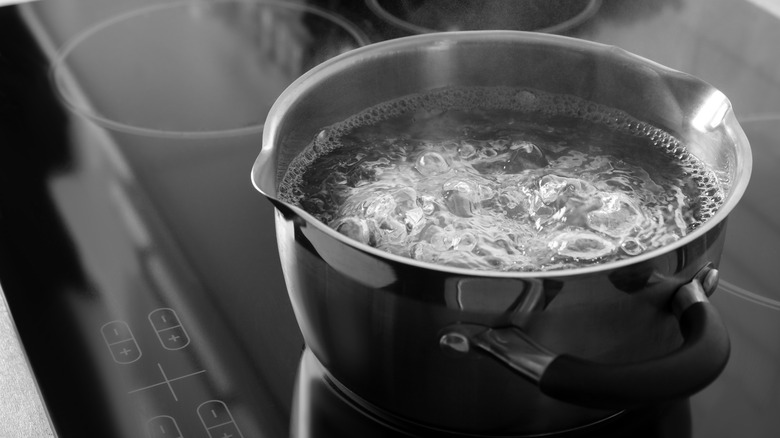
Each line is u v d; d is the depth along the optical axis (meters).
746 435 0.52
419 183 0.57
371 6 0.81
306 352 0.56
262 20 0.81
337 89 0.59
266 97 0.73
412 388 0.50
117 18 0.81
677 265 0.48
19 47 0.77
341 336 0.50
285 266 0.52
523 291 0.46
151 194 0.65
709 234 0.49
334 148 0.59
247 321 0.57
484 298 0.47
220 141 0.69
